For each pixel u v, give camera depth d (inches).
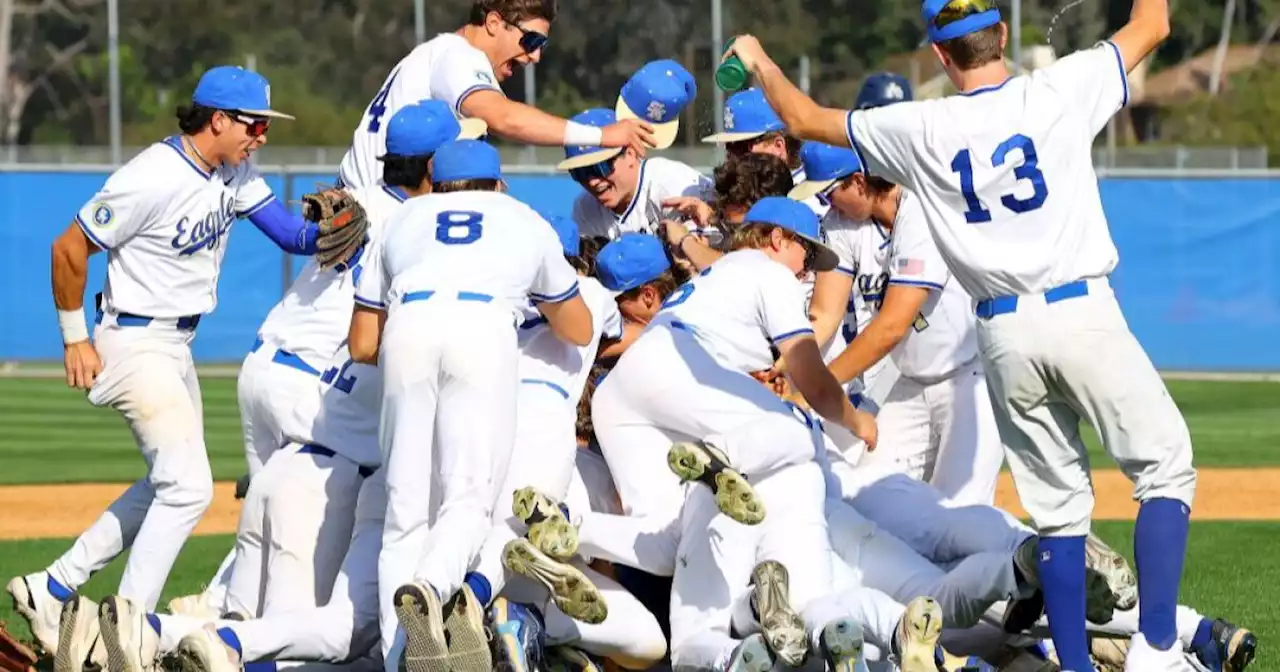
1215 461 2089.1
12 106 5206.7
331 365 929.5
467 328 824.3
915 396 1069.8
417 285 839.7
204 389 2938.0
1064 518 808.9
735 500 800.9
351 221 908.0
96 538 1023.6
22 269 3307.1
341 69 4995.1
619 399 893.8
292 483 898.1
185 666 780.0
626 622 860.0
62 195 3299.7
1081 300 787.4
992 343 803.4
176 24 5137.8
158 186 971.3
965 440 1055.6
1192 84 5310.0
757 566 810.8
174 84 5196.9
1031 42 4443.9
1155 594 792.9
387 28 5002.5
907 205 1010.7
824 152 1024.9
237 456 2169.0
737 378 880.3
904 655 751.7
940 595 840.9
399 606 765.3
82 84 5206.7
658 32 4505.4
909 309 1000.2
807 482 861.8
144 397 987.9
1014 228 791.1
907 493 943.0
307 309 951.6
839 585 865.5
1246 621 1135.6
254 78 994.1
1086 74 805.2
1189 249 3233.3
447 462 819.4
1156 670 788.0
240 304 3284.9
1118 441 794.8
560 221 974.4
